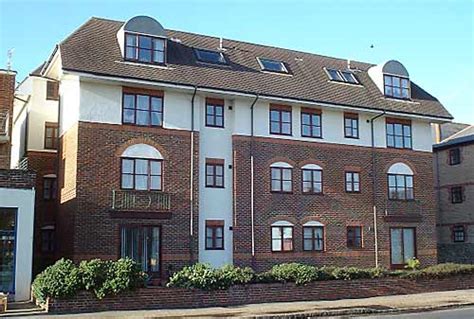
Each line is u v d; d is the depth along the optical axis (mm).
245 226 23578
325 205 25500
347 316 17188
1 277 18297
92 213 20766
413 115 27828
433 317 16562
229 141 24047
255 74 25375
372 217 26562
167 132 22578
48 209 25375
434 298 20891
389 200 27109
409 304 19125
